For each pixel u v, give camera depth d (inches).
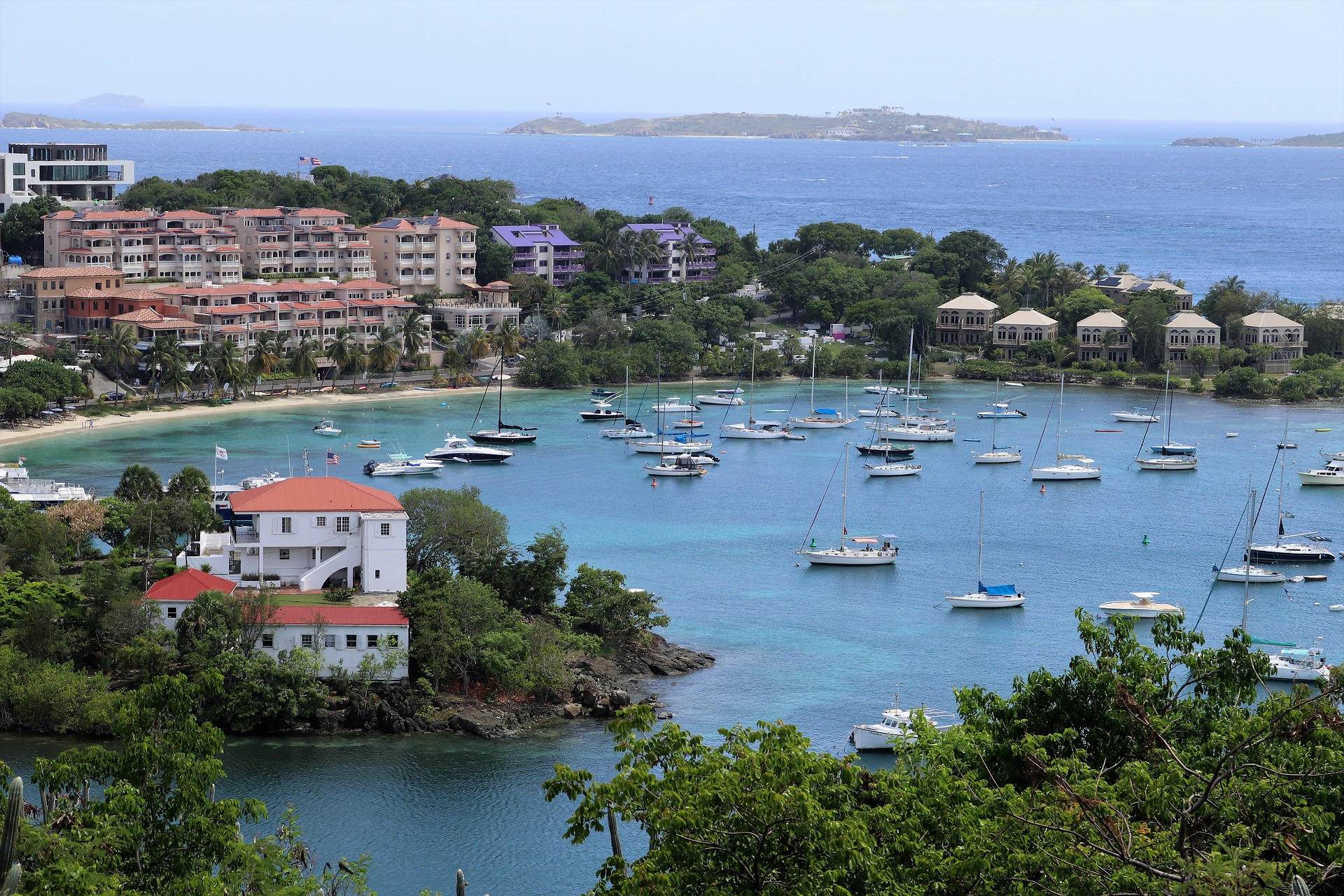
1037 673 3907.5
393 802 5467.5
